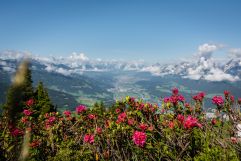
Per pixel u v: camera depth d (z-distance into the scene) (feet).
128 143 25.50
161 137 25.26
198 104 27.17
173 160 23.08
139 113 27.89
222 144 22.25
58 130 34.09
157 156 23.61
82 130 33.83
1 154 21.35
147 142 24.53
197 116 26.76
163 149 23.54
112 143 26.78
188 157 22.67
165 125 26.23
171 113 28.09
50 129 33.76
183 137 23.34
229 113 25.03
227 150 20.93
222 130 24.36
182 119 23.97
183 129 23.29
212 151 20.45
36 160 30.22
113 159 26.45
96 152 27.86
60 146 30.55
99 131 28.25
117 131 26.53
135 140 23.25
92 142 28.09
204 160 20.53
